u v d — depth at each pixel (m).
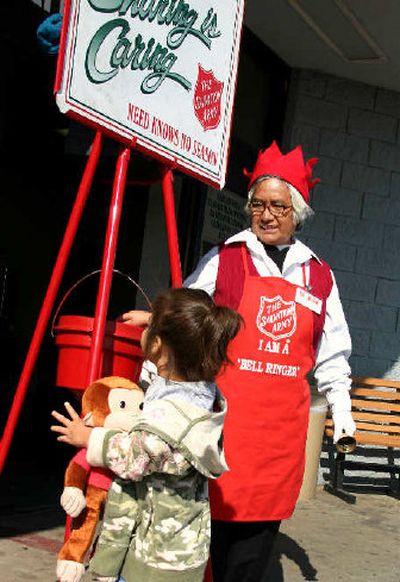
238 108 6.73
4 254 8.73
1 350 7.52
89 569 2.34
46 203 8.42
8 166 7.67
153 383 2.44
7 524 4.59
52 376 7.43
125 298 6.69
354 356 7.16
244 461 2.96
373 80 7.16
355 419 6.68
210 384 2.43
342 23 6.14
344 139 7.16
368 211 7.22
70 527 2.44
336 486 6.59
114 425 2.39
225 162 3.37
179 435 2.26
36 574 3.84
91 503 2.40
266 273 3.10
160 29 2.86
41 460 6.45
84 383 2.63
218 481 2.95
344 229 7.14
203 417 2.32
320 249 7.06
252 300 2.99
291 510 3.09
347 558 4.87
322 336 3.25
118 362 2.67
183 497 2.33
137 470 2.23
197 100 3.13
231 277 3.06
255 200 3.13
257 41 6.74
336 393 3.22
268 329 2.99
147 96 2.83
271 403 2.98
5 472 5.91
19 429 7.26
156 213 6.52
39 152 7.10
